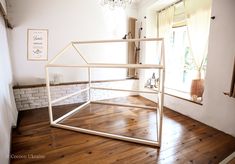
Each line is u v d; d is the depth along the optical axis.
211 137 2.00
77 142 1.87
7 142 1.54
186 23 2.85
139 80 4.05
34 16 2.90
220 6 2.04
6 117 1.73
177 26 3.23
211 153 1.68
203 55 2.56
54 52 3.15
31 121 2.45
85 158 1.58
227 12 1.96
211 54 2.20
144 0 3.58
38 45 3.01
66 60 3.29
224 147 1.79
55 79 3.12
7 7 2.69
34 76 3.06
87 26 3.37
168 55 3.57
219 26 2.07
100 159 1.57
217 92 2.16
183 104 2.78
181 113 2.83
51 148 1.74
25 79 3.00
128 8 3.77
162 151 1.71
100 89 3.45
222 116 2.12
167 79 3.67
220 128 2.16
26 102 2.93
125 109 3.04
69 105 3.26
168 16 3.30
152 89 3.56
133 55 3.97
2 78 1.75
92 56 3.54
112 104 3.31
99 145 1.82
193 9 2.68
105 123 2.41
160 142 1.77
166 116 2.71
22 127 2.24
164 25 3.42
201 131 2.17
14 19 2.77
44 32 3.01
